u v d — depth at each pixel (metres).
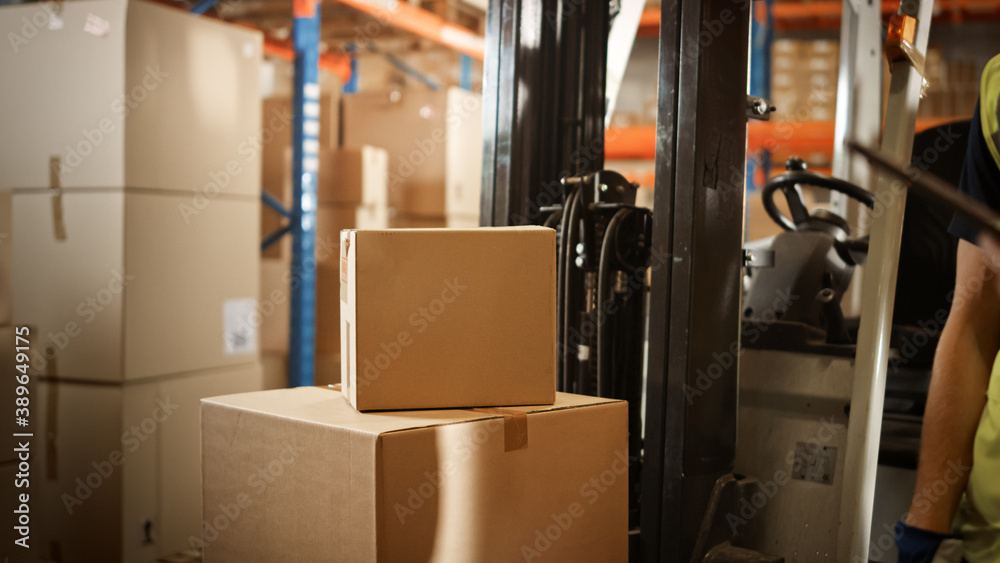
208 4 3.22
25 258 2.43
